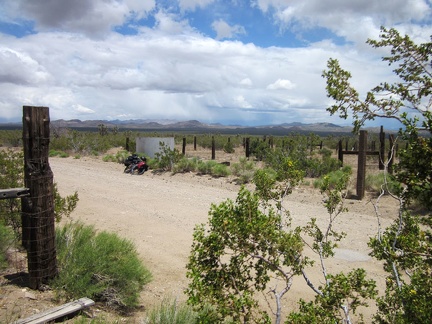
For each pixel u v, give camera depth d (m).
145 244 8.03
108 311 4.86
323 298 3.02
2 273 5.55
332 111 3.15
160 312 4.48
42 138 4.96
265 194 3.96
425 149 2.53
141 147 24.36
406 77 3.09
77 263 5.23
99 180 17.11
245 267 3.20
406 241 2.88
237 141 48.34
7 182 7.13
